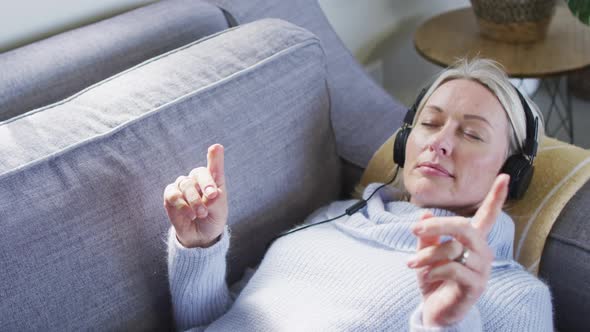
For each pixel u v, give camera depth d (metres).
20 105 1.00
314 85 1.10
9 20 1.16
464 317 0.68
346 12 1.93
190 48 1.05
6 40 1.17
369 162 1.24
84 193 0.83
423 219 0.64
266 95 1.03
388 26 2.10
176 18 1.20
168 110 0.92
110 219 0.85
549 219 1.01
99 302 0.84
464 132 0.95
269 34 1.09
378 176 1.20
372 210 1.00
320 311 0.88
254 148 1.01
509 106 0.96
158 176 0.90
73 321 0.82
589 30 1.68
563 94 2.38
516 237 1.03
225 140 0.97
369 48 2.06
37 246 0.79
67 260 0.81
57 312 0.81
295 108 1.07
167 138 0.92
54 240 0.80
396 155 1.06
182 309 0.93
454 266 0.63
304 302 0.91
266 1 1.33
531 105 1.04
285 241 1.01
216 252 0.87
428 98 1.04
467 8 1.93
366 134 1.30
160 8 1.23
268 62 1.04
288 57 1.07
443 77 1.03
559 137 2.17
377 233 0.94
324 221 1.03
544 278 1.02
